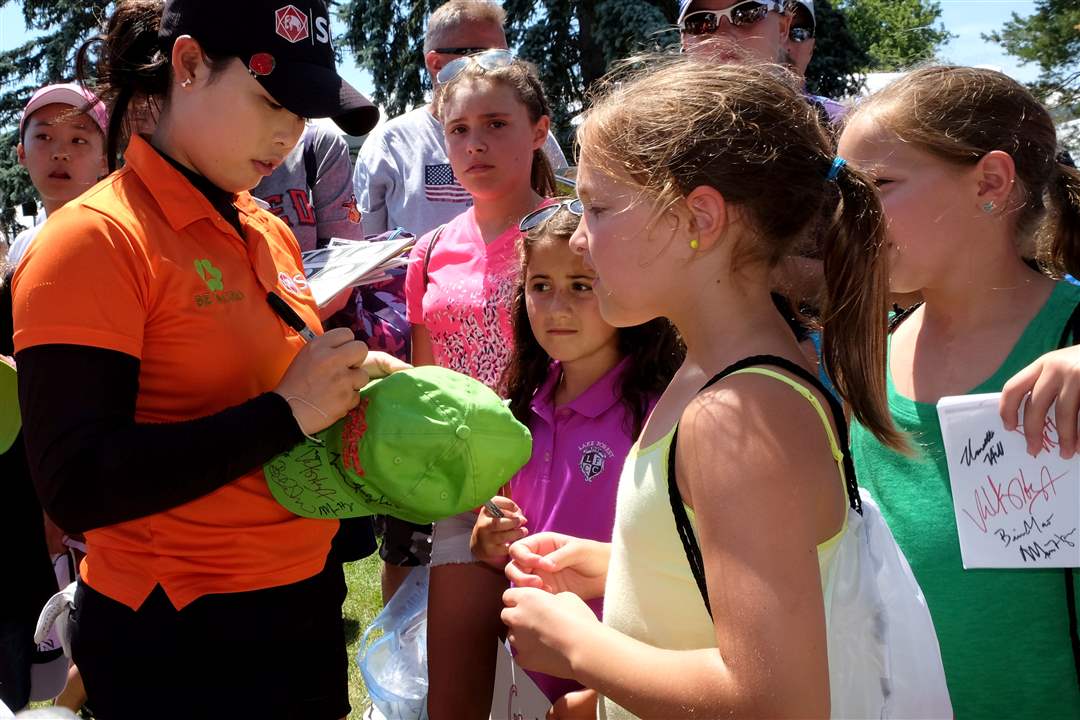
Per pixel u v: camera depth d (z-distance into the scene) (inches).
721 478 49.6
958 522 60.2
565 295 90.7
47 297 62.8
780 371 52.6
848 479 55.3
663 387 91.0
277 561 73.8
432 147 169.8
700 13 127.2
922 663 56.8
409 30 704.4
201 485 62.4
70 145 142.3
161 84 71.7
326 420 65.3
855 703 54.4
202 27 67.9
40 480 62.6
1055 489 56.6
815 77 611.5
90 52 76.9
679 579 55.4
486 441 64.7
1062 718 65.2
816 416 51.4
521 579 74.2
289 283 79.6
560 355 91.5
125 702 71.3
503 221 120.9
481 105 117.6
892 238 70.0
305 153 166.1
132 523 70.4
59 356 62.3
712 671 49.3
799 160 56.0
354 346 66.2
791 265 59.4
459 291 118.5
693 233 55.1
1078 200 72.6
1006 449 58.2
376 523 153.5
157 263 66.9
